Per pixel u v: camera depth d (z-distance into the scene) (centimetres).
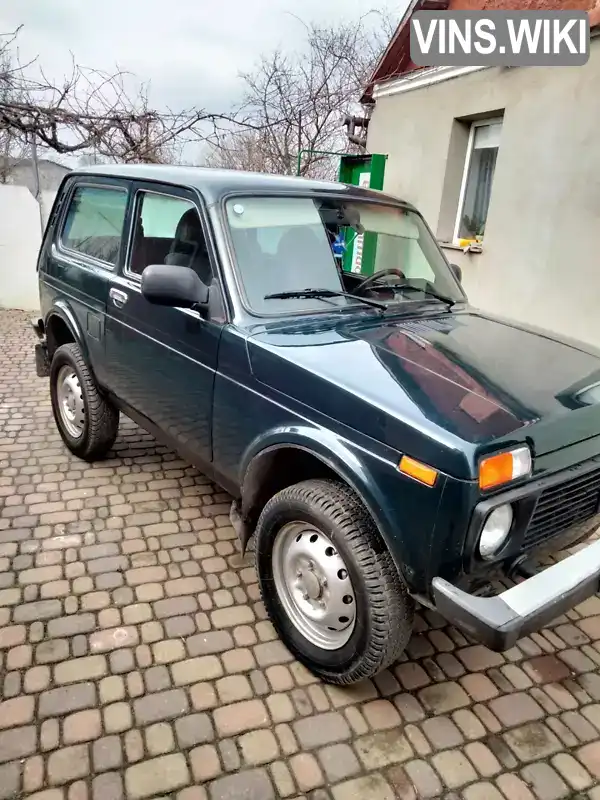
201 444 308
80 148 849
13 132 876
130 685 251
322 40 1179
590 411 236
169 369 320
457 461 196
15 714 234
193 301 279
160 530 362
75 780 211
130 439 484
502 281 694
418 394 223
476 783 223
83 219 423
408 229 368
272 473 271
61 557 331
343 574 241
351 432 227
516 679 274
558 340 309
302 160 1172
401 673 272
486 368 252
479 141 763
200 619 292
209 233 293
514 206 671
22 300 977
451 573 205
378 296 324
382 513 216
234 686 255
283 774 220
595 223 590
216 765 221
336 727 240
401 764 228
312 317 290
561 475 225
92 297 389
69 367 430
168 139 870
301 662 264
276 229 306
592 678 278
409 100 838
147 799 207
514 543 215
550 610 205
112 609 295
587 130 588
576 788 224
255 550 275
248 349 267
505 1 665
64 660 261
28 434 487
